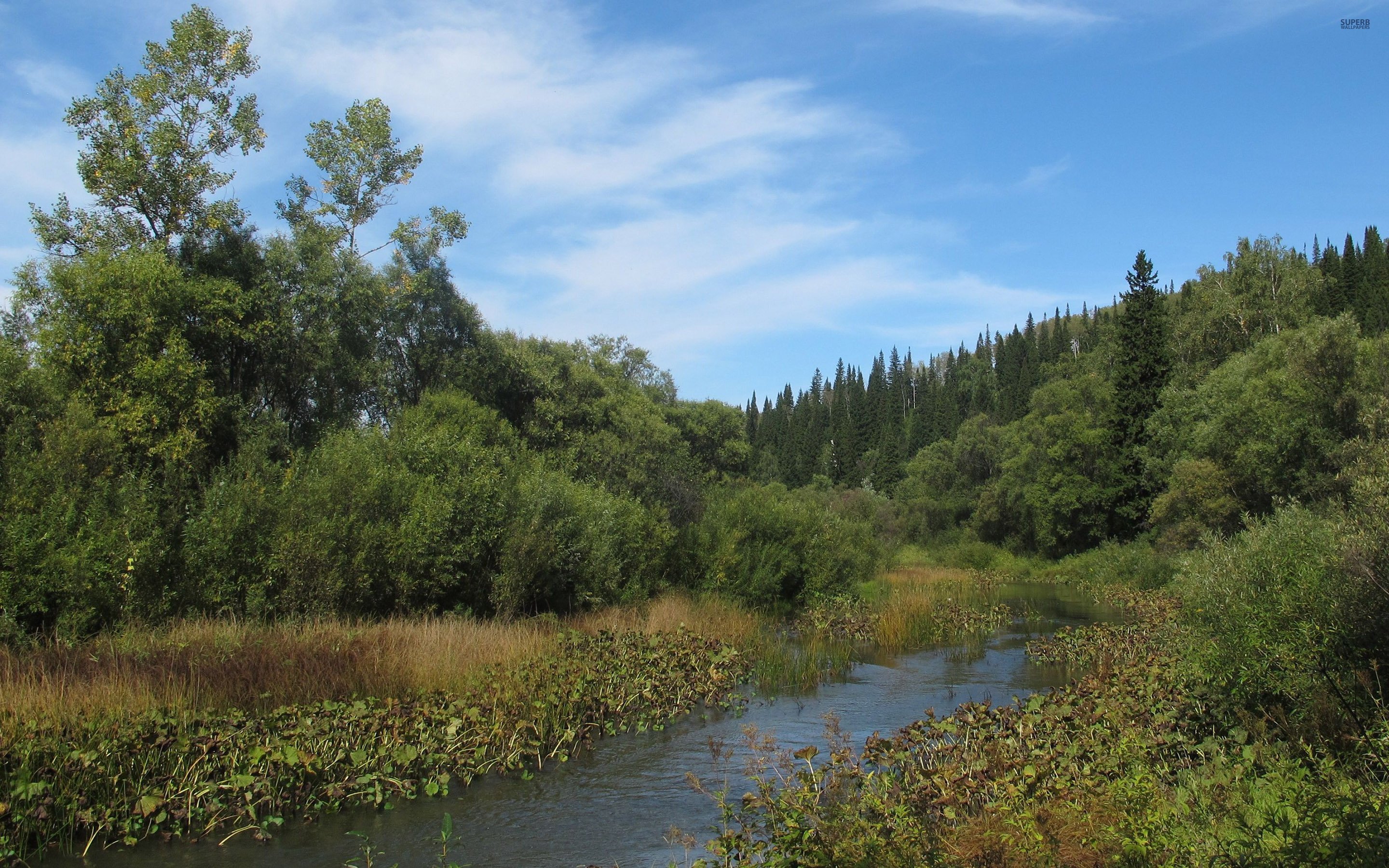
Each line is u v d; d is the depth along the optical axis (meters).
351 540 16.55
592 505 22.03
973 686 15.47
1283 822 4.90
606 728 12.04
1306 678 7.87
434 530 17.39
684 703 13.66
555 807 9.05
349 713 9.89
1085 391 51.53
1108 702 9.56
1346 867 4.52
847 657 18.19
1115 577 37.28
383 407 28.52
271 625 14.65
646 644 15.41
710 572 25.86
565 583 20.52
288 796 8.84
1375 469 13.97
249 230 25.00
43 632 13.28
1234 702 8.62
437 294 30.75
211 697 10.12
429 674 11.92
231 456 19.48
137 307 19.66
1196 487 30.64
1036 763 7.70
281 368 24.48
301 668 11.26
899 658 18.89
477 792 9.57
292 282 24.86
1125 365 45.47
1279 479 27.70
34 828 7.54
